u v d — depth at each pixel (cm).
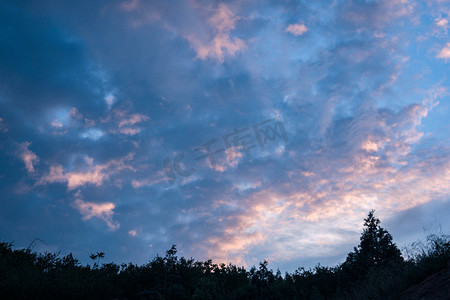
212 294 944
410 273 912
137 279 923
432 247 966
